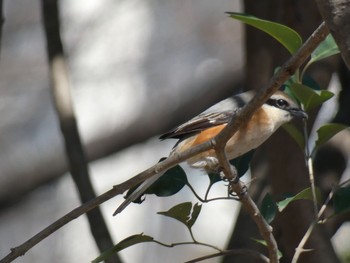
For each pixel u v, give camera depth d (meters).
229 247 7.99
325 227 7.45
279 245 7.33
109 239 7.33
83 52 16.88
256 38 8.07
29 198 17.41
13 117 17.52
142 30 17.30
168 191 5.34
